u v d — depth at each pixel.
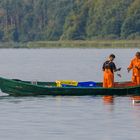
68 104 61.22
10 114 54.31
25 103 62.44
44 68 133.75
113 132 45.31
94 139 42.88
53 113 54.78
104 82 69.94
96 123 49.03
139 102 62.44
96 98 66.25
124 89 68.50
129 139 42.78
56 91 69.00
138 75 70.62
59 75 109.56
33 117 52.41
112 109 57.25
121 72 117.62
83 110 56.69
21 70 127.19
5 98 67.38
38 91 69.12
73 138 43.25
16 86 69.31
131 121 49.84
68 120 50.62
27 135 44.34
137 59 70.75
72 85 71.88
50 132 45.44
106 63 69.81
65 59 182.12
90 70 123.62
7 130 46.28
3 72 120.62
